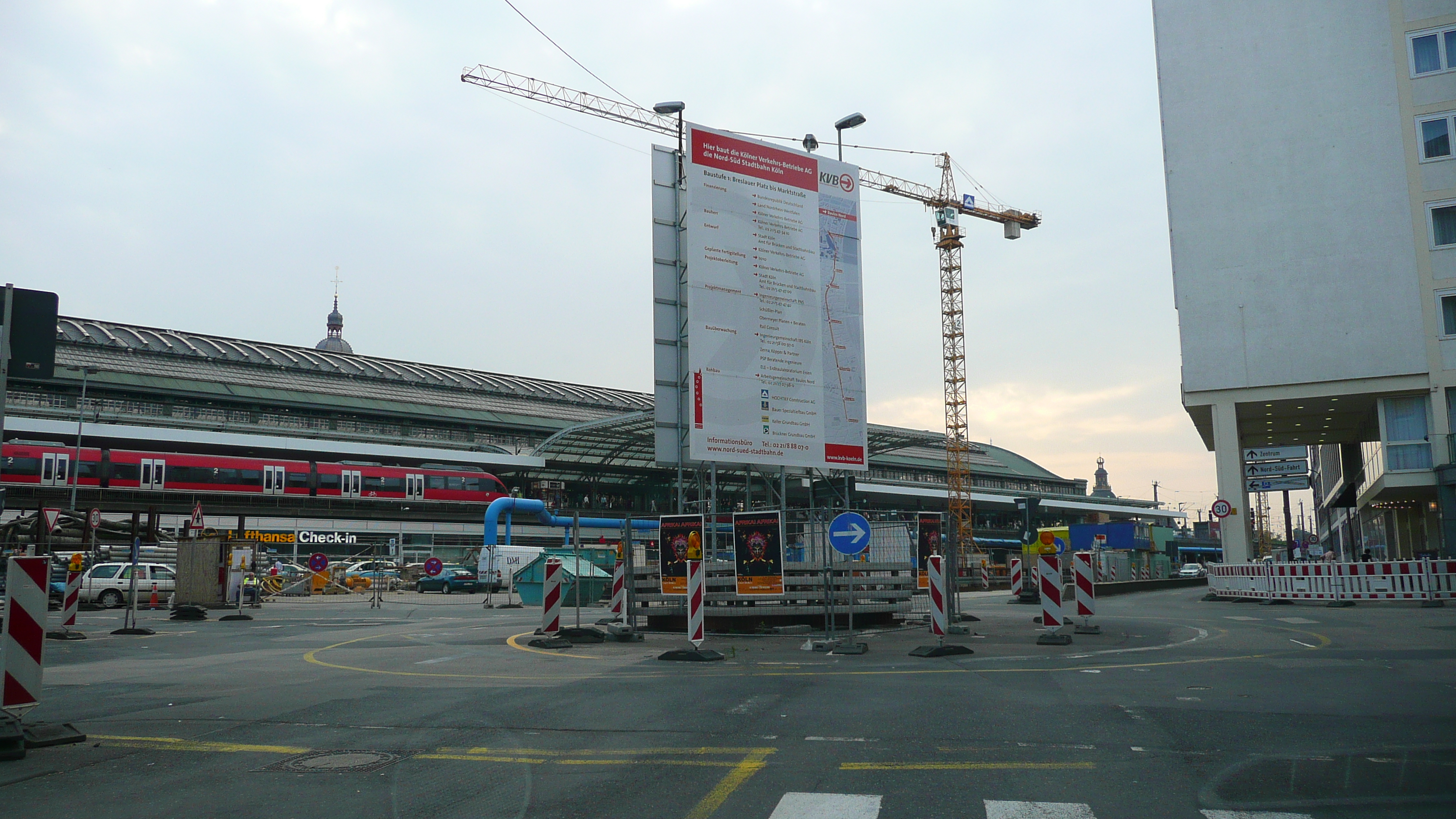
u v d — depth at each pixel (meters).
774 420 21.41
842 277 23.25
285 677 12.16
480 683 11.27
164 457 56.44
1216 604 30.33
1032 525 37.38
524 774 6.45
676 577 17.31
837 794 5.80
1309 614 23.50
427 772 6.57
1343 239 35.59
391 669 13.06
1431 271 34.50
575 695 10.16
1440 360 34.06
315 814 5.57
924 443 62.06
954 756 6.86
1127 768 6.38
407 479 65.81
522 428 85.19
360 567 53.41
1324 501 79.00
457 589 49.91
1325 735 7.41
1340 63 36.19
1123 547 59.97
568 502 82.38
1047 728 7.87
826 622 16.77
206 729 8.27
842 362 22.92
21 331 8.42
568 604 33.94
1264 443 49.91
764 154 22.14
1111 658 13.62
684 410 22.53
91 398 66.94
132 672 12.99
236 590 32.22
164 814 5.59
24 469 51.94
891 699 9.65
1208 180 37.62
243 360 78.81
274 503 61.62
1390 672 11.27
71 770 6.74
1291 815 5.23
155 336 79.19
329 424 76.94
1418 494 40.69
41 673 7.64
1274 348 36.22
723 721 8.45
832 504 23.75
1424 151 34.97
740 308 21.20
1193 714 8.47
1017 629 20.05
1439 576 26.00
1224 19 37.94
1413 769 6.25
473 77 65.12
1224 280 37.09
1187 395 37.28
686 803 5.66
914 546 20.95
